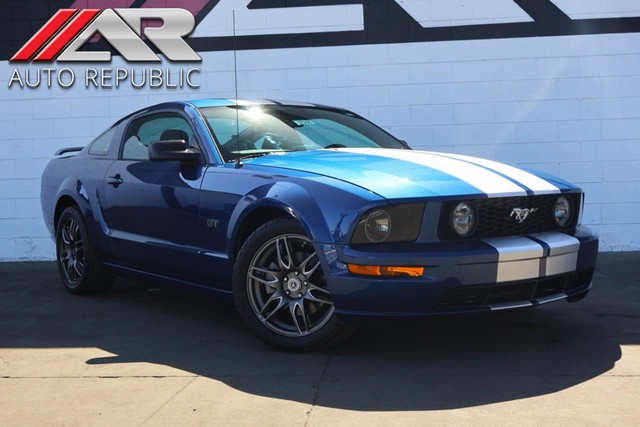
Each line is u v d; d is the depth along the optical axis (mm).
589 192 7449
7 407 2928
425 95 7551
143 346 3889
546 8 7410
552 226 3729
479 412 2748
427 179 3502
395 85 7574
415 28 7523
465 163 3869
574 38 7395
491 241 3400
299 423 2672
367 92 7602
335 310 3381
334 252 3334
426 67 7535
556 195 3721
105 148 5305
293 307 3588
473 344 3764
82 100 7797
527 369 3305
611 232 7438
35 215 7797
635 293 5137
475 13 7473
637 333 3969
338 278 3318
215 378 3264
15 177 7797
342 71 7605
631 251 7391
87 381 3262
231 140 4301
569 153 7453
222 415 2779
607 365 3350
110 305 5062
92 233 5172
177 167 4395
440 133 7559
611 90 7387
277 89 7688
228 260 3904
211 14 7699
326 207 3395
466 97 7520
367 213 3283
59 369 3467
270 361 3523
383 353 3611
